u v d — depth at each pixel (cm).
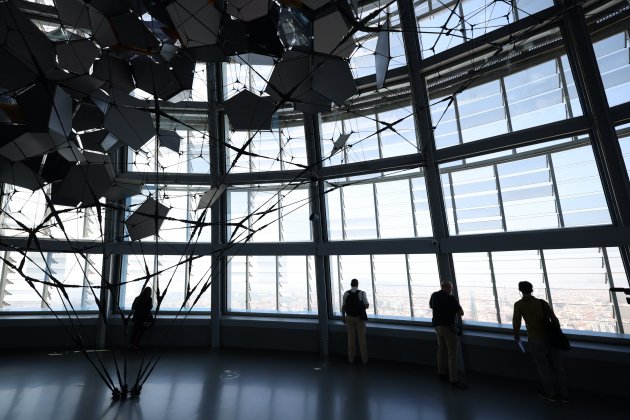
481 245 427
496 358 414
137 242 599
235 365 468
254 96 347
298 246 559
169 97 303
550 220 514
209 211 620
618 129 395
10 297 601
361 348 469
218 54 257
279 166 660
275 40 241
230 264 638
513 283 495
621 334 369
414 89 504
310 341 541
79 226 634
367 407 327
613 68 452
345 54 265
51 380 402
